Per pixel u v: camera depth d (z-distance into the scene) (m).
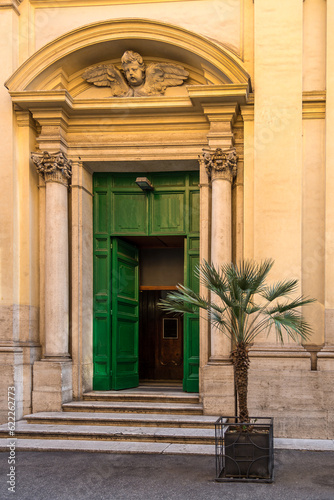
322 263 9.22
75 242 10.07
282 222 9.17
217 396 8.98
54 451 7.73
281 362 8.80
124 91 10.19
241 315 6.85
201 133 9.91
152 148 9.98
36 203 10.14
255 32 9.52
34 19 10.27
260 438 6.47
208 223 9.72
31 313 9.80
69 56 9.85
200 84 9.99
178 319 13.30
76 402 9.65
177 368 13.23
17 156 9.94
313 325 9.12
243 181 9.68
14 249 9.70
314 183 9.36
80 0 10.12
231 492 6.00
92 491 6.04
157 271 12.60
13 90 9.67
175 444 7.95
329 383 8.62
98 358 10.46
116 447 7.77
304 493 5.96
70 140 10.16
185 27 9.88
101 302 10.58
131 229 10.59
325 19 9.55
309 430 8.57
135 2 10.00
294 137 9.27
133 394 9.82
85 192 10.34
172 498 5.82
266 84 9.38
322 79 9.49
